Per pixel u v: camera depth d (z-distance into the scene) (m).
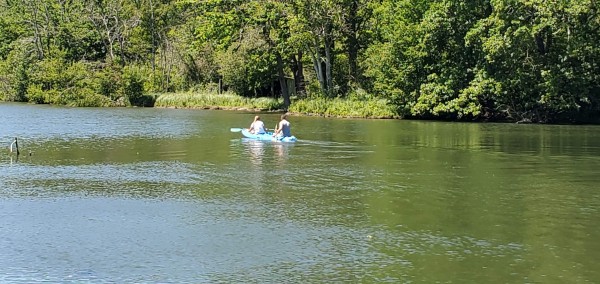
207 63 73.81
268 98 66.00
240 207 18.44
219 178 22.98
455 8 48.91
